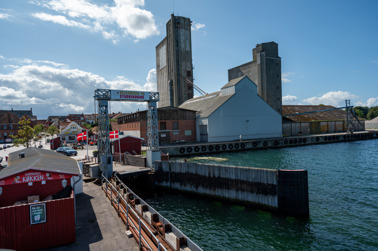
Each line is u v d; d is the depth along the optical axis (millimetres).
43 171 10273
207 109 53156
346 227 13812
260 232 13867
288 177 16016
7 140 77312
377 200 17656
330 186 21281
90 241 9172
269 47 72375
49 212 8812
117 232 9961
